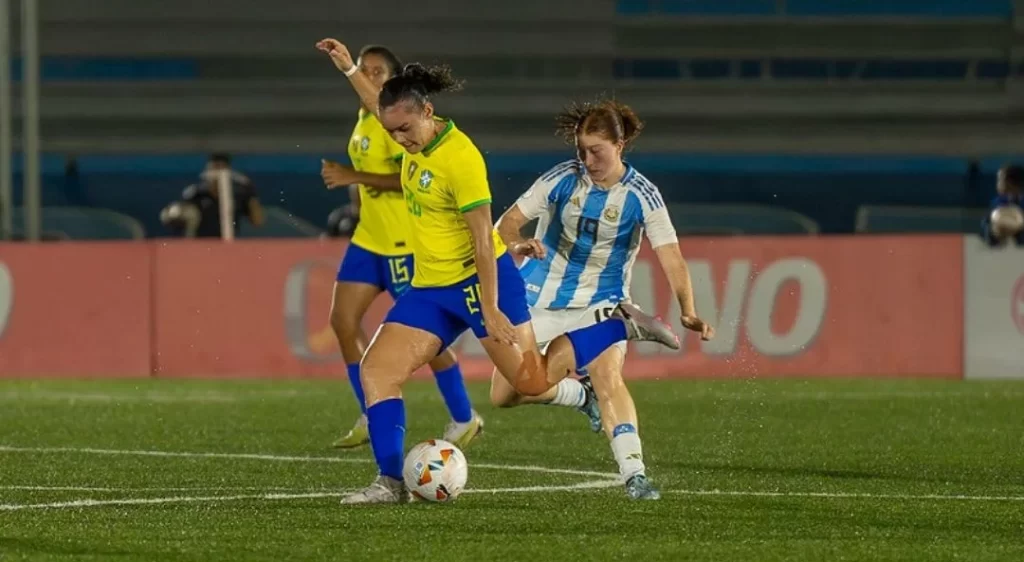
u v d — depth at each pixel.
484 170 19.92
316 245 47.19
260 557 16.64
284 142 76.12
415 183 20.14
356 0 76.81
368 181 27.89
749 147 76.25
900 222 71.12
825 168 76.38
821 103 76.94
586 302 21.98
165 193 74.88
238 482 23.98
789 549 17.33
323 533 18.22
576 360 21.64
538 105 76.00
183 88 76.31
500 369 21.05
